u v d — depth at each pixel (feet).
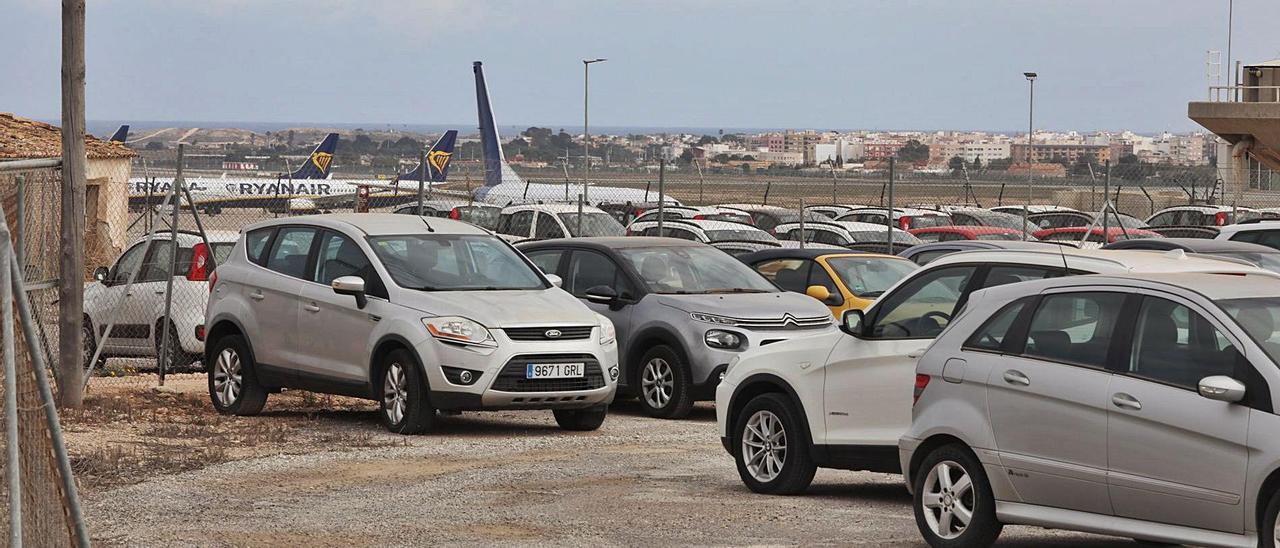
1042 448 42.68
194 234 99.76
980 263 53.01
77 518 34.12
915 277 54.03
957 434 45.01
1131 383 40.63
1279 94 225.76
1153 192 357.00
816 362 55.31
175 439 70.54
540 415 83.35
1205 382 38.04
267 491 57.16
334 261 76.84
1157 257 51.42
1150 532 40.09
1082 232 172.86
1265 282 41.91
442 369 70.49
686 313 80.94
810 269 95.20
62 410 77.82
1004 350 44.47
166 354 92.43
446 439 71.97
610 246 87.30
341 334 74.84
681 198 416.26
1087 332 42.52
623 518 52.03
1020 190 501.97
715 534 49.14
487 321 71.05
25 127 192.95
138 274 99.50
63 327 78.84
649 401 82.43
